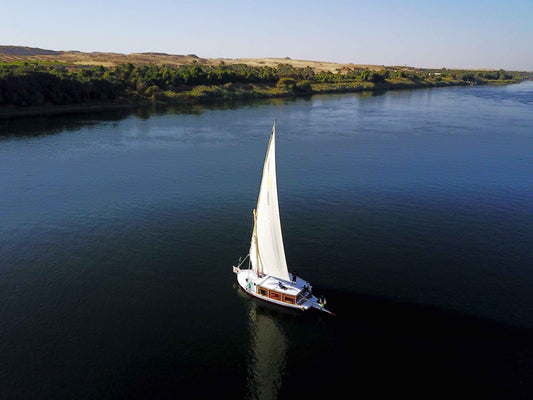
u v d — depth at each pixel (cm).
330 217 8556
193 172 11562
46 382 4584
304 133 17112
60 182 10631
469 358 4966
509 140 15825
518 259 6981
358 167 12038
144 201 9388
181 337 5294
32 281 6356
